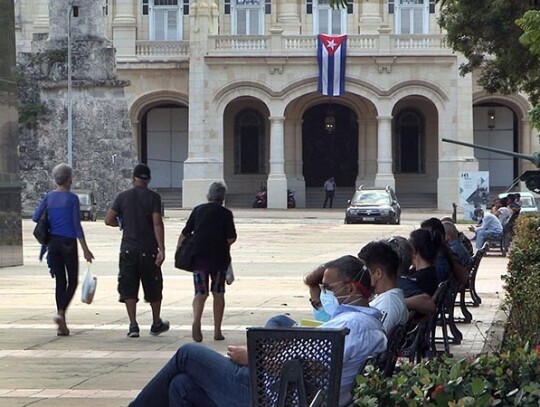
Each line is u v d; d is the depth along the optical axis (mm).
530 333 19562
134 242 27203
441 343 25516
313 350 11609
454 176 116375
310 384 11586
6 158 48719
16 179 49562
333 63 115625
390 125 117688
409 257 21406
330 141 126438
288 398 11594
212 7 118750
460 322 29953
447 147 116812
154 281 27406
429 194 124438
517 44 55094
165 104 125938
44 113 97312
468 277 28359
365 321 13430
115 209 27406
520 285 22375
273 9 125500
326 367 11562
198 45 117875
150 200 27250
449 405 9523
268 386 11750
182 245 26641
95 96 97125
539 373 10477
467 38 60500
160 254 27312
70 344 26172
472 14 57219
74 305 34188
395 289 16078
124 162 96812
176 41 121875
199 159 117562
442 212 114125
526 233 35625
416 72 116688
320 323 14828
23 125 97000
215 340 26719
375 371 10836
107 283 41125
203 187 117375
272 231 78062
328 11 125500
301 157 124375
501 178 125938
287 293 38000
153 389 14109
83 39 97625
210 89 117938
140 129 126438
